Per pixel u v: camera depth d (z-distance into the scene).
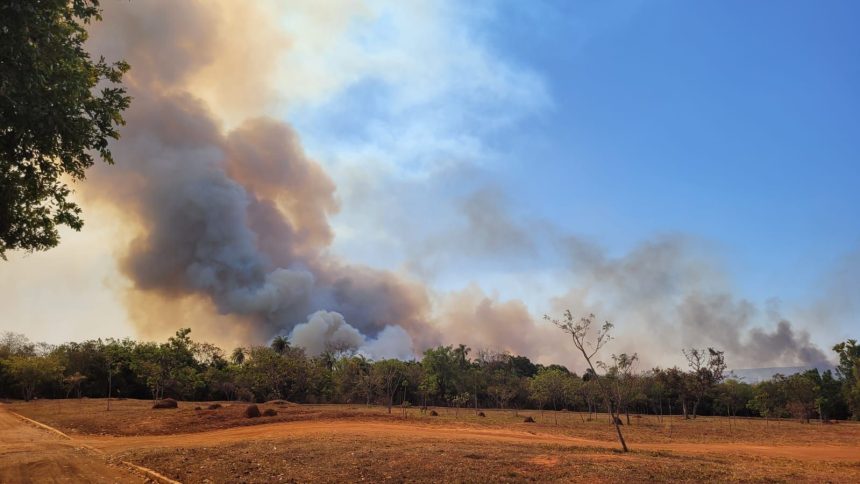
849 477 14.73
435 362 91.25
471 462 15.43
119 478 14.43
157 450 19.39
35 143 10.72
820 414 63.47
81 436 28.89
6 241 13.12
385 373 65.62
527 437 29.45
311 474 13.81
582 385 63.81
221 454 17.58
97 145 11.39
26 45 8.92
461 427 35.50
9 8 8.74
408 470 14.22
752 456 21.62
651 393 71.06
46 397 72.56
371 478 13.29
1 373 69.69
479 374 94.06
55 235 13.77
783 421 64.00
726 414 85.31
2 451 20.52
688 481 13.00
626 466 15.03
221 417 36.06
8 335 91.19
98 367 74.06
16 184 11.98
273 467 14.85
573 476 13.34
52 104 9.96
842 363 76.00
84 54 10.69
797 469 16.50
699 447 27.55
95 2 10.42
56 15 9.84
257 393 79.62
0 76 8.84
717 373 63.34
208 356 86.56
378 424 34.16
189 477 13.76
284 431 28.55
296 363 78.31
